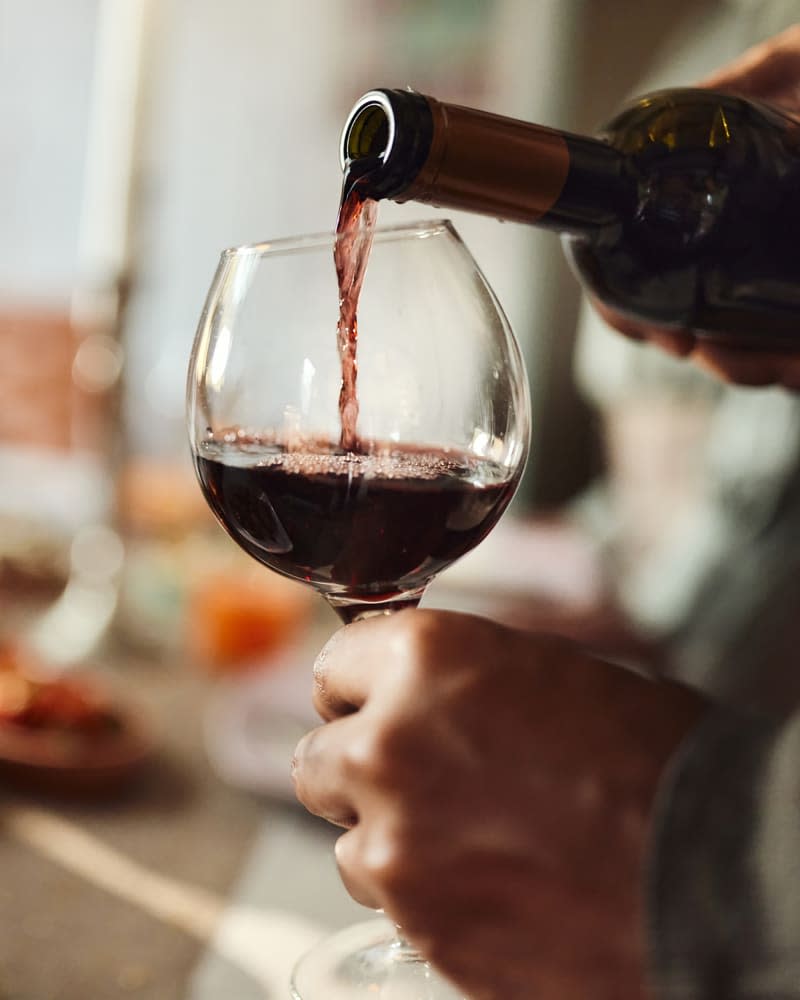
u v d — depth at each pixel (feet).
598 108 8.66
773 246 1.75
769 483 4.21
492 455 1.47
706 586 4.34
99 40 7.96
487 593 4.57
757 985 0.97
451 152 1.40
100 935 2.09
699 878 1.01
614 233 1.66
